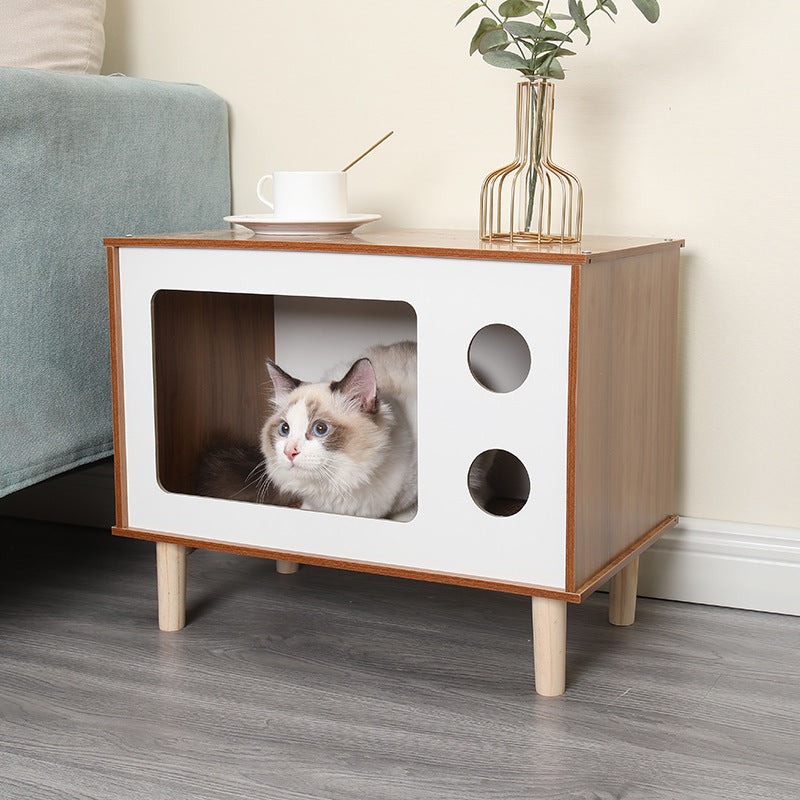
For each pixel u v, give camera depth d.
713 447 1.29
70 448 1.22
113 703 1.02
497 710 1.01
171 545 1.18
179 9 1.47
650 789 0.87
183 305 1.17
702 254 1.26
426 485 1.03
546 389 0.96
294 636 1.18
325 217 1.13
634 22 1.25
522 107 1.27
